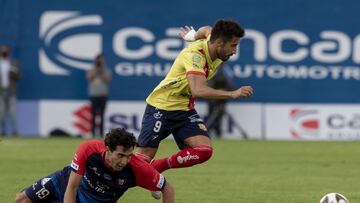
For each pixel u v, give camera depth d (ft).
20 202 103.55
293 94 268.21
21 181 152.35
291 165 184.44
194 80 108.47
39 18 265.34
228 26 109.09
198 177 161.38
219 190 144.15
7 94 259.80
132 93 267.59
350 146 234.38
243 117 267.59
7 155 198.70
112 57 267.39
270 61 267.18
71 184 94.89
